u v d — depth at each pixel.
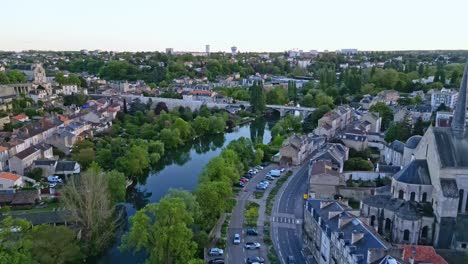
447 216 131.62
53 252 125.94
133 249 148.12
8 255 109.69
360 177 199.00
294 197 189.75
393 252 103.62
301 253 141.75
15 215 158.75
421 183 139.88
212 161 187.75
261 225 161.50
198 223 148.25
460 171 133.50
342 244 113.94
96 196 150.25
